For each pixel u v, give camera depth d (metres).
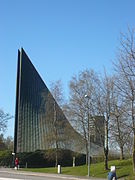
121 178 30.33
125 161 37.34
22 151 60.56
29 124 64.31
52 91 52.78
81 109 41.84
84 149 51.38
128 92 26.31
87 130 41.09
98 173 35.06
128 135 31.06
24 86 66.69
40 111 65.69
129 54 25.69
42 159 56.97
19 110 64.25
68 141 49.97
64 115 48.66
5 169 48.03
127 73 25.88
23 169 47.88
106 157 36.06
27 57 68.56
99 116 37.22
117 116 30.31
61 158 53.50
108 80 36.50
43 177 31.97
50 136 51.03
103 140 36.75
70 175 35.91
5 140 89.12
